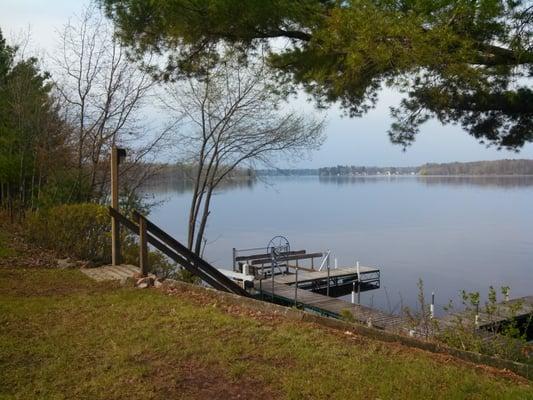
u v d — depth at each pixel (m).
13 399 3.74
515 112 9.13
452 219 56.12
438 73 6.89
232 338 4.95
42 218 11.00
